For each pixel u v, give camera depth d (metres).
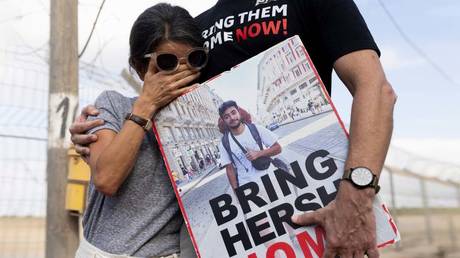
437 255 8.70
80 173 3.27
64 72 3.45
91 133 1.70
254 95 1.61
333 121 1.53
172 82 1.66
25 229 6.59
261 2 1.75
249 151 1.58
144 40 1.72
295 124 1.56
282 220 1.51
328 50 1.62
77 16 3.55
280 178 1.54
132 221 1.68
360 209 1.40
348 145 1.50
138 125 1.63
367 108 1.45
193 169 1.61
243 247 1.53
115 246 1.66
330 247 1.43
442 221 9.45
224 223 1.55
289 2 1.71
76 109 3.47
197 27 1.79
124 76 3.61
